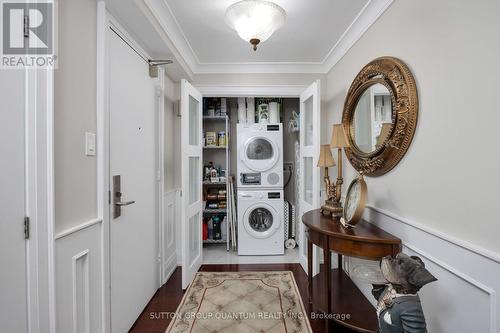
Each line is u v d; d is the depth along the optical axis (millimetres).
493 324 900
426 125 1245
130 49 1749
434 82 1190
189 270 2340
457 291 1062
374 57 1775
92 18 1327
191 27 2045
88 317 1272
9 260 875
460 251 1041
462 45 1031
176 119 2803
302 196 2736
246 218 3084
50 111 997
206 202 3365
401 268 1016
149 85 2059
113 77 1526
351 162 2055
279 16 1668
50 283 1006
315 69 2832
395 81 1432
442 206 1142
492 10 906
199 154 2664
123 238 1627
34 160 946
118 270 1562
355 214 1510
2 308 854
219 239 3324
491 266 911
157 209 2229
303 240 2707
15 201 891
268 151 3150
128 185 1698
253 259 2941
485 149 934
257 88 2859
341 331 1671
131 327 1717
